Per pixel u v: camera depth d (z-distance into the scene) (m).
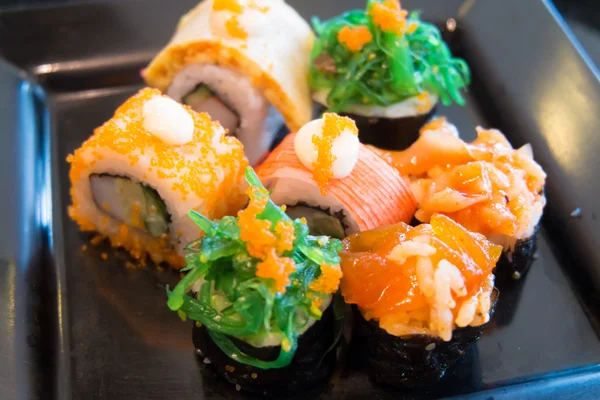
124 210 0.25
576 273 0.25
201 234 0.24
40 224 0.26
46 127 0.29
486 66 0.30
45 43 0.30
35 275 0.25
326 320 0.22
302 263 0.21
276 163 0.24
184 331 0.24
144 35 0.31
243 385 0.23
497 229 0.23
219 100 0.28
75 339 0.24
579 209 0.26
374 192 0.24
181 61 0.28
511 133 0.29
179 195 0.23
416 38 0.28
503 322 0.24
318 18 0.32
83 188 0.25
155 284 0.25
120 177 0.24
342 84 0.28
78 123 0.29
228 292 0.21
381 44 0.27
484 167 0.24
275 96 0.27
